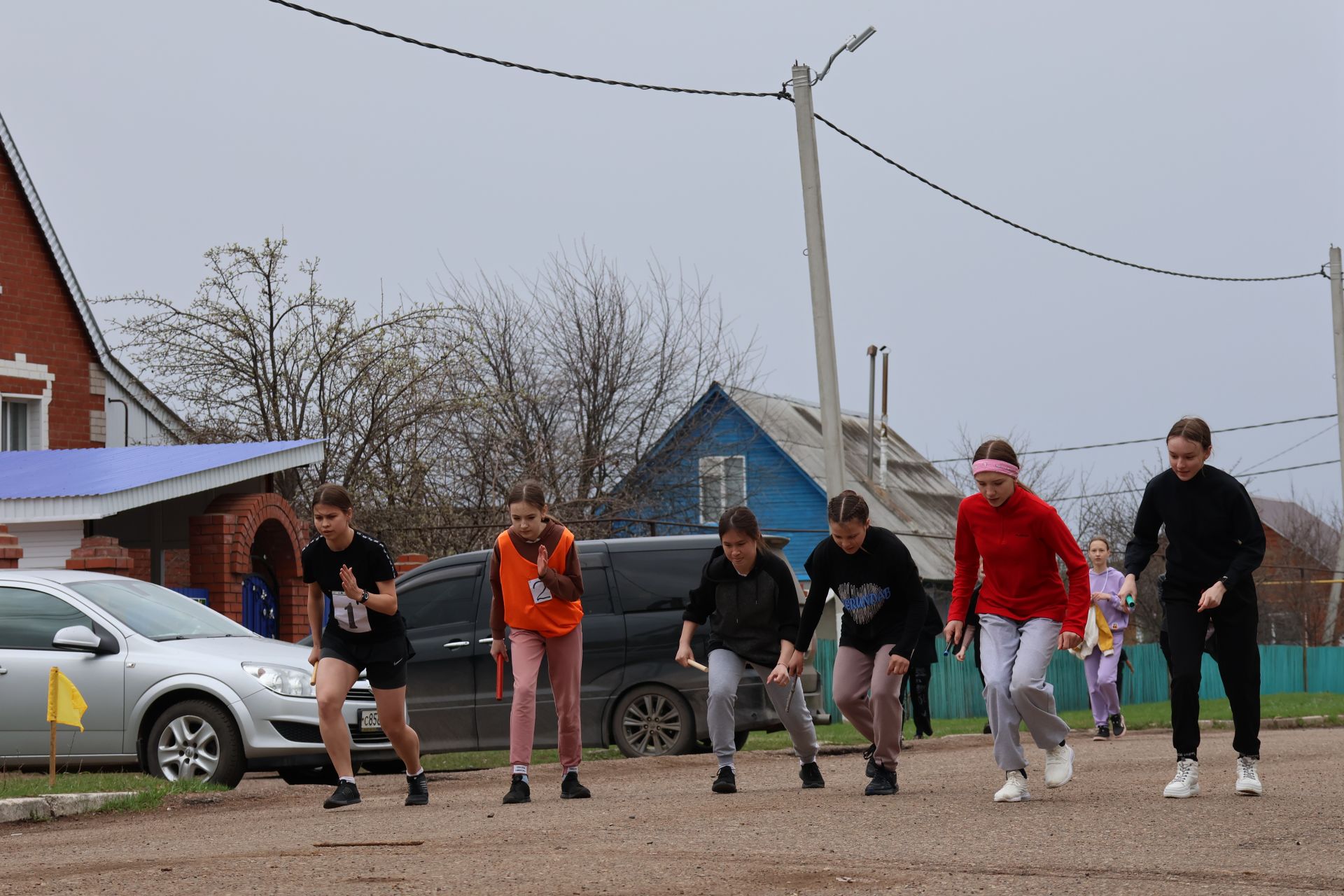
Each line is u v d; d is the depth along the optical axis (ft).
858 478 171.73
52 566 75.82
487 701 60.75
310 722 48.80
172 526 86.02
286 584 87.61
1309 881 24.25
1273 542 254.06
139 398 122.62
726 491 164.76
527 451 139.85
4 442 111.65
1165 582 36.83
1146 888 23.61
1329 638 155.94
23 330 112.16
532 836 31.78
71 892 25.38
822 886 24.31
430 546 119.96
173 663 49.08
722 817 34.65
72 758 49.21
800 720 41.06
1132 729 74.64
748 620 40.91
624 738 60.39
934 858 27.12
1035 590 36.40
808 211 76.28
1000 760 36.45
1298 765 47.55
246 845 32.55
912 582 37.86
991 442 36.11
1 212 111.04
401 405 122.01
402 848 30.45
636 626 60.75
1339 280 130.82
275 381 121.19
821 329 75.56
